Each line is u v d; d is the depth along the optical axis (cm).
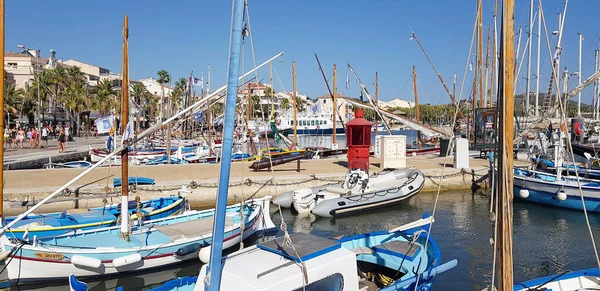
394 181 2219
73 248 1118
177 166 2809
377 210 1969
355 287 749
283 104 11269
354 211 1892
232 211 1560
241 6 589
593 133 4616
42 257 1084
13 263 1070
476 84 3484
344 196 1903
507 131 534
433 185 2439
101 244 1202
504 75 532
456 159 2625
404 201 2062
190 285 884
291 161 2780
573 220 1825
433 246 1066
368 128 2308
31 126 5653
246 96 3569
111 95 7588
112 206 1568
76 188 1889
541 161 2630
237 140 3662
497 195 553
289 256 710
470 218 1847
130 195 1920
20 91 5856
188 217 1481
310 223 1788
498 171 550
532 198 2111
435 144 4612
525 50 3288
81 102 6600
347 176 2027
